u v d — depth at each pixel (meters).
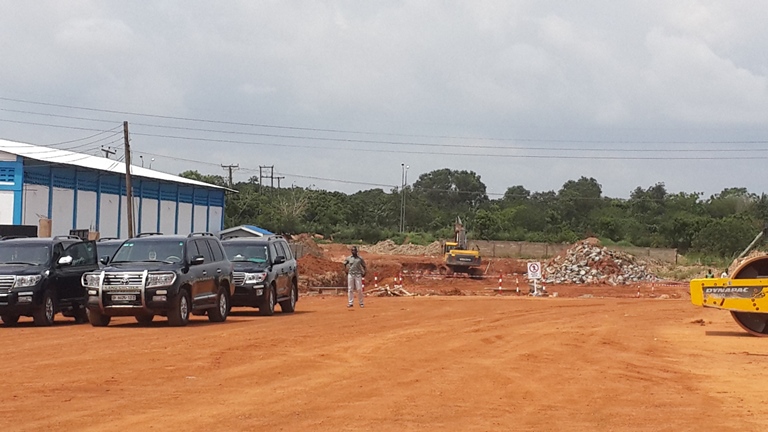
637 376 14.62
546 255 92.19
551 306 33.97
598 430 10.03
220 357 15.76
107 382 12.75
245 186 132.38
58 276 23.78
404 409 11.03
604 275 63.88
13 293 22.59
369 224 121.38
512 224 114.81
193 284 23.22
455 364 15.45
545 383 13.51
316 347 17.62
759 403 12.09
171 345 17.67
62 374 13.50
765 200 105.88
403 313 28.62
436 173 155.88
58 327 22.64
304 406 11.08
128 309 22.31
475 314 28.52
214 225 84.06
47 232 49.22
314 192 123.88
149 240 23.80
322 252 75.31
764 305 21.89
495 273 72.38
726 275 24.48
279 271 28.34
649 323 26.19
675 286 58.22
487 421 10.41
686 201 110.12
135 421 9.93
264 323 23.86
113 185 66.12
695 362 16.84
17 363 14.77
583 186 135.25
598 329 23.47
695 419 10.82
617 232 105.94
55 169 58.44
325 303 36.19
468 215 120.94
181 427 9.65
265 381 13.08
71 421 9.88
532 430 9.95
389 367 14.84
